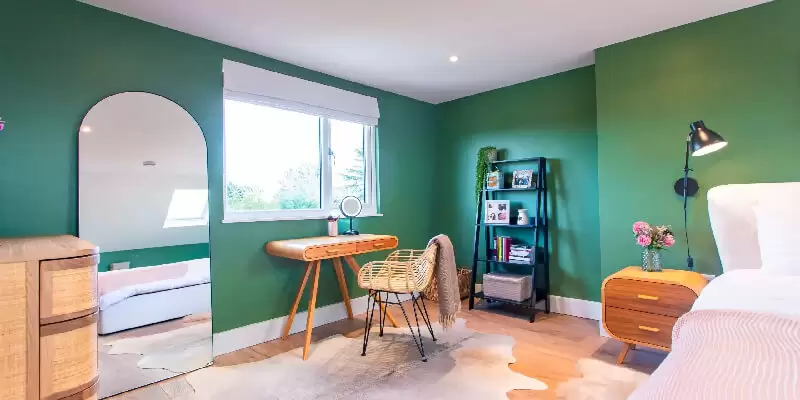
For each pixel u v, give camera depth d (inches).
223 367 99.3
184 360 98.2
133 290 92.7
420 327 127.6
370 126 154.9
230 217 113.6
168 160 101.0
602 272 118.0
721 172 99.4
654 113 109.0
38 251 58.0
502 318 136.0
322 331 125.9
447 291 103.3
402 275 114.8
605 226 117.5
